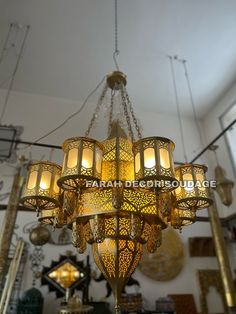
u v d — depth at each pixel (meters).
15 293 4.36
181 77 5.99
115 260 1.60
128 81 6.05
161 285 5.09
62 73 5.85
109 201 1.61
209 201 1.79
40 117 6.11
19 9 4.61
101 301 4.26
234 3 4.60
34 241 4.24
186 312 4.88
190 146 6.81
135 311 4.19
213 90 6.40
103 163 1.72
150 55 5.47
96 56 5.48
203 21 4.88
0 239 3.52
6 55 5.42
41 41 5.16
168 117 7.05
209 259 5.55
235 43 5.29
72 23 4.85
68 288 4.18
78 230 1.68
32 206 1.79
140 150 1.58
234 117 6.25
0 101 6.07
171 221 1.93
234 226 5.67
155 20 4.82
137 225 1.59
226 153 6.29
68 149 1.58
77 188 1.55
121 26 4.91
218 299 5.18
